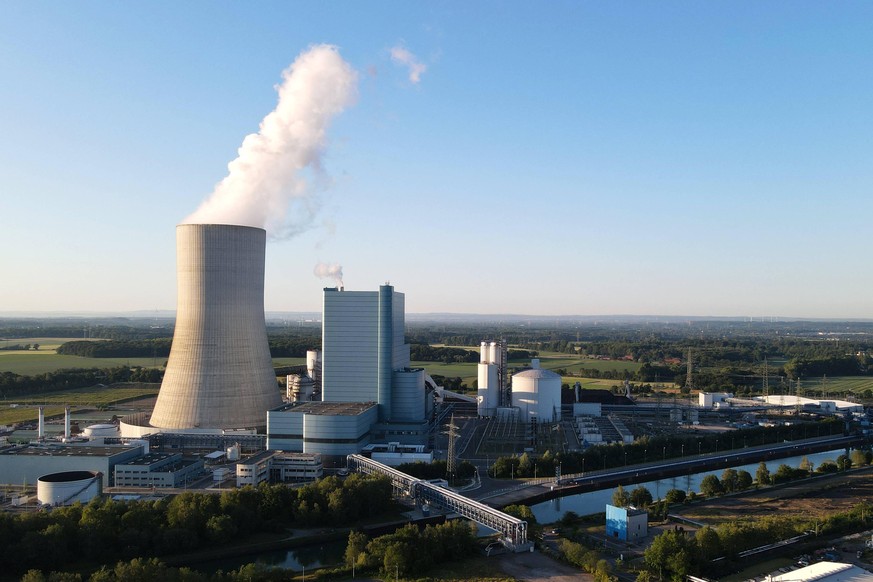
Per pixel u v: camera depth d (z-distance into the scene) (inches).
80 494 6067.9
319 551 5251.0
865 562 4736.7
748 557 4840.1
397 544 4680.1
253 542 5226.4
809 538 5226.4
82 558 4808.1
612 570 4667.8
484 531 5684.1
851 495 6678.2
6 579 4463.6
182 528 5054.1
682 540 4675.2
